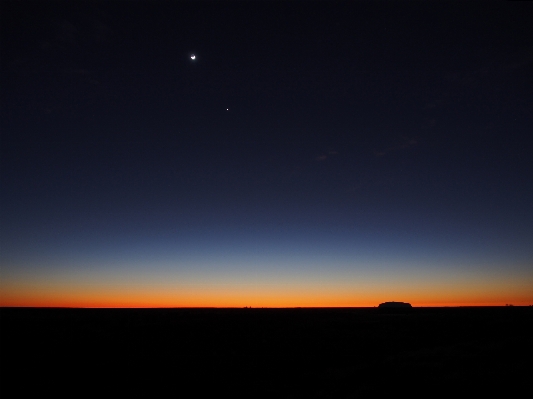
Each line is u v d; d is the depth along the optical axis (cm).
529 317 4647
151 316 5444
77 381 1931
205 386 1867
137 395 1717
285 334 3509
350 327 4047
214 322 4347
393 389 1435
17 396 1673
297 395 1581
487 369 1638
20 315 4897
